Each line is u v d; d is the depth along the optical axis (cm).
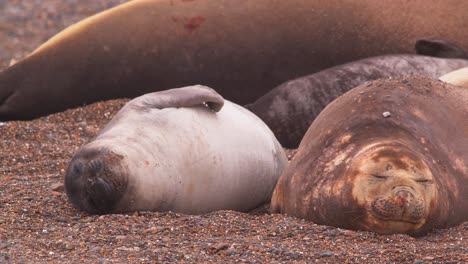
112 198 2311
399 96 2478
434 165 2273
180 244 2080
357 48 4028
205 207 2558
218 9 4044
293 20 4025
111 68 4031
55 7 6550
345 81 3634
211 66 4031
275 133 3628
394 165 2128
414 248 2028
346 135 2348
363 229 2161
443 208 2197
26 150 3212
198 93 2625
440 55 3819
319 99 3612
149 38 4034
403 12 4019
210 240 2109
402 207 2069
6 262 1916
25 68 4028
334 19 4028
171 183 2423
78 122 3772
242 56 4025
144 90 4059
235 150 2647
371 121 2367
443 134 2402
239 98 4059
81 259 1956
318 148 2394
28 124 3575
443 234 2186
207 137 2569
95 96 4050
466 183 2341
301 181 2348
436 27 3988
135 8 4097
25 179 2850
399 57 3750
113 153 2333
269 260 1981
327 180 2252
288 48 4025
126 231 2186
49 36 5841
